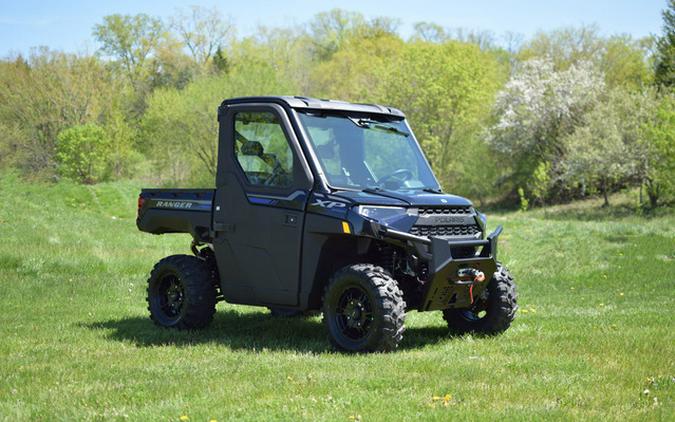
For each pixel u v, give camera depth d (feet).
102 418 16.87
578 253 61.67
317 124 26.30
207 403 17.94
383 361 22.18
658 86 167.32
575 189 176.45
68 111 195.11
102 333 28.76
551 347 24.45
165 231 31.19
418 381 19.67
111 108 202.49
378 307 23.39
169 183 181.27
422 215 24.32
